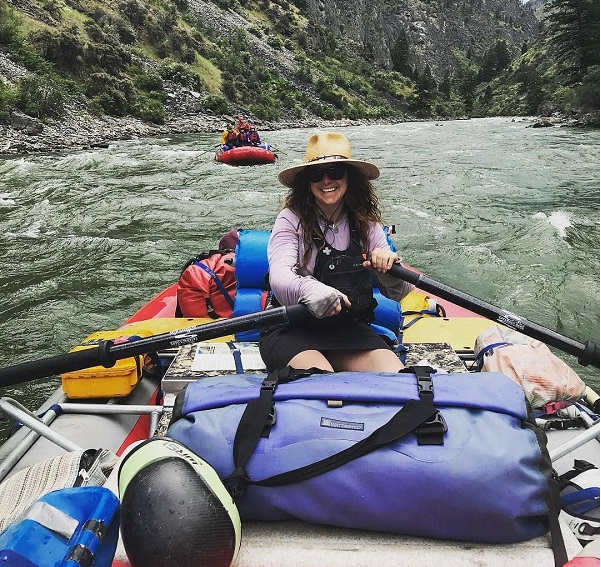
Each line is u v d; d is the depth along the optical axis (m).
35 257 6.50
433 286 1.89
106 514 1.22
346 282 1.98
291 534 1.34
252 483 1.31
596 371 3.90
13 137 17.69
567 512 1.55
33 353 4.29
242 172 12.98
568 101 41.75
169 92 31.98
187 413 1.47
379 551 1.28
